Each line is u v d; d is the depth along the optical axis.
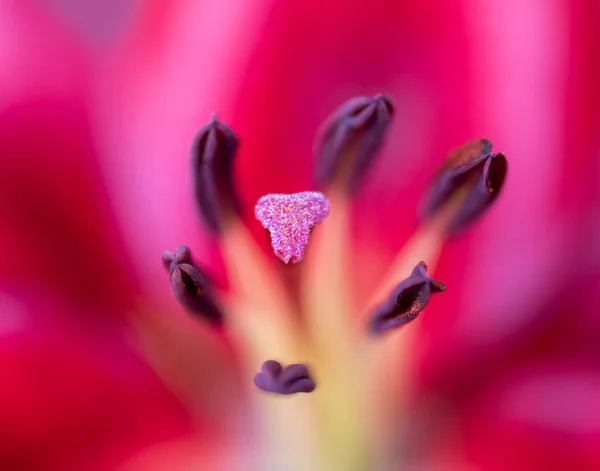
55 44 0.20
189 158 0.19
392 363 0.19
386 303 0.18
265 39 0.20
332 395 0.19
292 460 0.19
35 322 0.20
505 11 0.20
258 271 0.19
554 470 0.20
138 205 0.20
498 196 0.19
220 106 0.20
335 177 0.19
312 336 0.19
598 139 0.20
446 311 0.21
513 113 0.20
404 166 0.21
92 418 0.20
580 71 0.20
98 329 0.20
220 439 0.20
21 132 0.20
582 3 0.20
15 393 0.19
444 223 0.19
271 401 0.19
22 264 0.20
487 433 0.20
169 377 0.20
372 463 0.19
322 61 0.20
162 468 0.20
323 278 0.19
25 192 0.20
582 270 0.20
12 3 0.20
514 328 0.21
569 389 0.20
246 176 0.20
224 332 0.19
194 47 0.20
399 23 0.20
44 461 0.19
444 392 0.20
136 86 0.20
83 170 0.20
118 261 0.20
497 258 0.21
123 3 0.20
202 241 0.20
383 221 0.20
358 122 0.19
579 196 0.20
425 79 0.20
